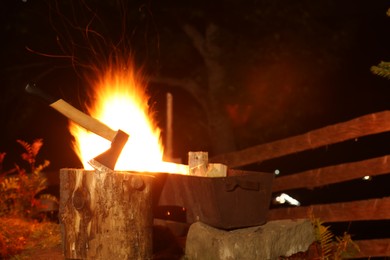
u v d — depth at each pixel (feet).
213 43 37.01
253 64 37.17
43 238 17.65
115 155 13.52
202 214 15.28
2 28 35.68
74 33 34.58
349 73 37.83
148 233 13.73
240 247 15.07
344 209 19.38
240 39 36.96
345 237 17.63
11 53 36.27
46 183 25.88
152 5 35.55
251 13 35.83
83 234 13.42
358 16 37.68
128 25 35.70
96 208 13.34
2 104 37.24
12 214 20.56
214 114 37.70
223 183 14.58
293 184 22.07
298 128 38.32
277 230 15.92
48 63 35.47
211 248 15.17
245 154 24.31
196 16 36.32
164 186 15.80
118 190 13.32
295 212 21.11
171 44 37.86
